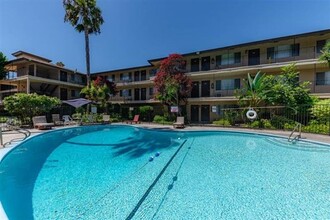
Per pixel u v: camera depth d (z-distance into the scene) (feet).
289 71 56.65
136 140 40.09
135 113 86.22
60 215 12.50
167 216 12.32
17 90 97.14
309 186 16.67
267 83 54.44
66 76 103.65
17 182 17.79
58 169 21.44
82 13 75.61
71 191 15.97
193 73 76.43
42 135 41.55
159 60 86.38
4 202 13.96
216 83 78.18
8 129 48.08
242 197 14.79
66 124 62.18
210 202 14.07
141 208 13.33
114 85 92.38
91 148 32.19
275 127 49.88
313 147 31.63
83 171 20.79
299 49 63.57
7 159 23.75
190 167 22.09
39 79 85.81
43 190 16.16
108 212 12.87
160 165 22.88
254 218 11.98
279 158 25.63
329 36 59.62
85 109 80.18
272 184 17.17
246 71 68.59
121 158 25.95
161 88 73.26
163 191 15.97
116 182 17.90
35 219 12.02
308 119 46.83
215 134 47.52
